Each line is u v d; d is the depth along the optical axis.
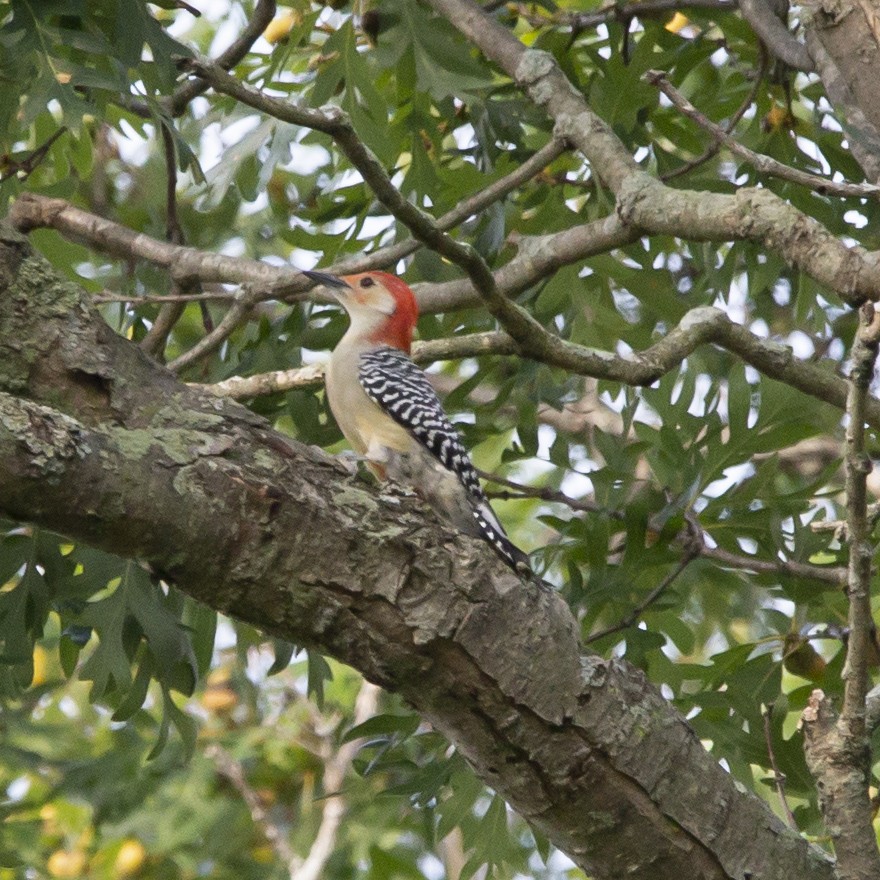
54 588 9.15
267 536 6.36
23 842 14.88
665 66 12.02
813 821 9.99
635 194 9.59
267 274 11.08
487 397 18.05
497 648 6.63
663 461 10.45
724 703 9.98
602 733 6.81
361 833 16.19
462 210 10.74
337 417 10.46
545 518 10.52
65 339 6.58
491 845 10.17
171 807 16.11
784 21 10.98
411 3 10.80
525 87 10.84
